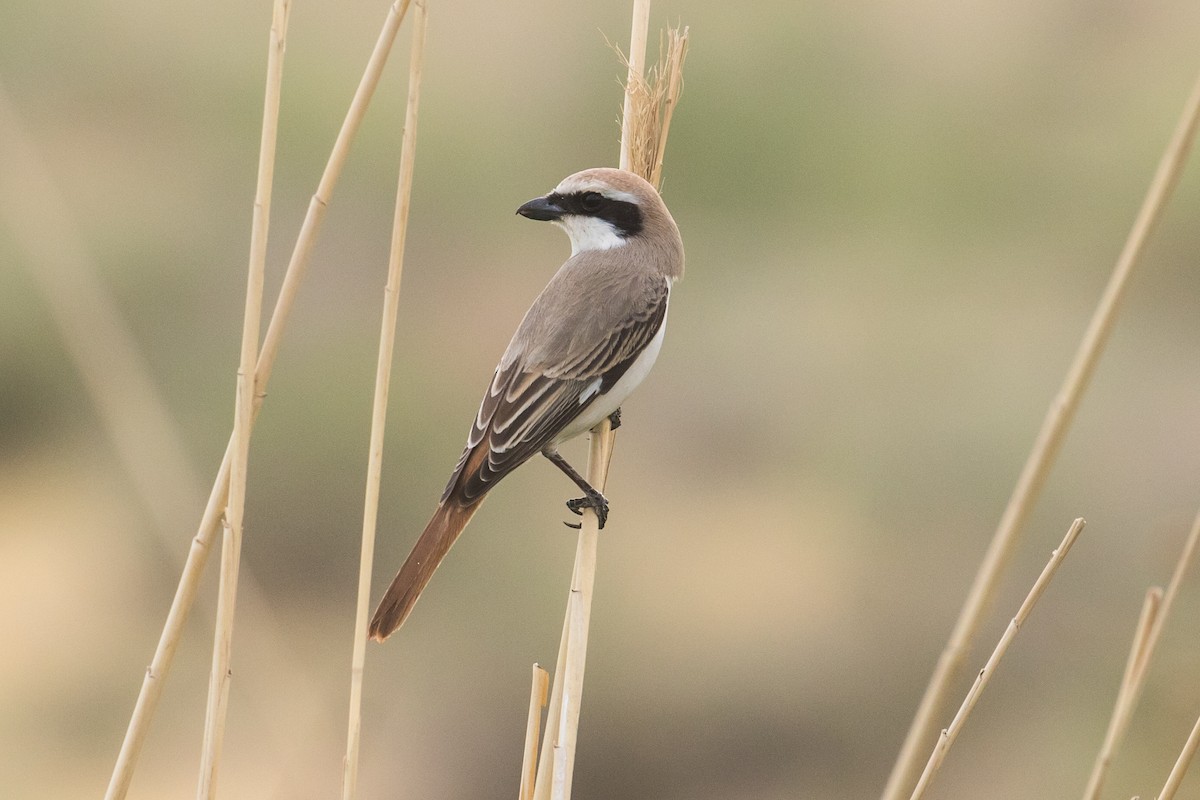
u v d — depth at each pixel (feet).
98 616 45.68
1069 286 59.36
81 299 21.98
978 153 65.62
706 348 56.34
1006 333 56.70
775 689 43.47
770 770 42.91
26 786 40.19
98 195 57.67
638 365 24.32
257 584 48.44
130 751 16.60
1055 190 63.62
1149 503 47.85
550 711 18.85
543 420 23.57
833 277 60.70
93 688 43.73
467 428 51.31
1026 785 40.19
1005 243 61.87
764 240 64.03
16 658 44.04
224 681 16.48
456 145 60.44
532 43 62.54
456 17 62.64
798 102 66.54
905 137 66.18
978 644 44.52
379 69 16.06
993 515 48.24
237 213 58.95
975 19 68.08
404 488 50.39
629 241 24.90
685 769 42.98
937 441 50.93
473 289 57.11
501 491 47.47
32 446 51.57
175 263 56.44
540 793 18.31
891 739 42.88
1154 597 15.67
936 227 63.36
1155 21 67.26
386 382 16.63
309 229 16.24
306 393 51.19
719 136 65.82
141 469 21.61
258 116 61.62
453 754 42.29
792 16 67.10
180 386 52.06
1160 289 59.77
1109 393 53.26
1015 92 67.46
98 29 63.05
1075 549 46.93
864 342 56.08
